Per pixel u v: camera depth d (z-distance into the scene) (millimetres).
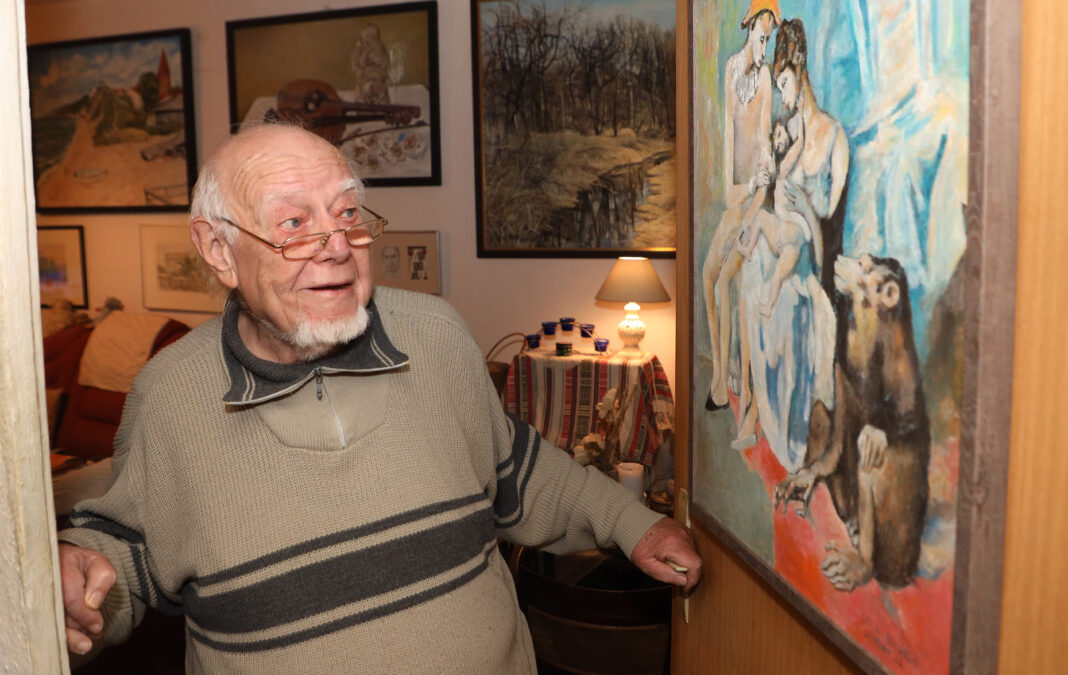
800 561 854
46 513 660
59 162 4910
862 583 735
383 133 4258
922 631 646
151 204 4770
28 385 635
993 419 565
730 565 1120
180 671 2527
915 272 627
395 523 1119
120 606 1143
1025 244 545
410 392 1192
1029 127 537
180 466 1122
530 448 1413
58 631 679
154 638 2613
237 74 4469
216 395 1129
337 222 1089
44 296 5070
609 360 3641
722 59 1013
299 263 1052
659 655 1926
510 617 1249
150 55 4633
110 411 4117
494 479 1332
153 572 1182
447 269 4277
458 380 1252
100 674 2469
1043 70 525
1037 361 543
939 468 615
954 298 584
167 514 1143
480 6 3975
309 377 1116
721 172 1035
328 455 1106
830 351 767
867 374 705
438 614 1131
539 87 3957
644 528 1290
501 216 4105
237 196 1068
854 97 698
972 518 577
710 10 1053
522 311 4176
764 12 875
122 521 1173
